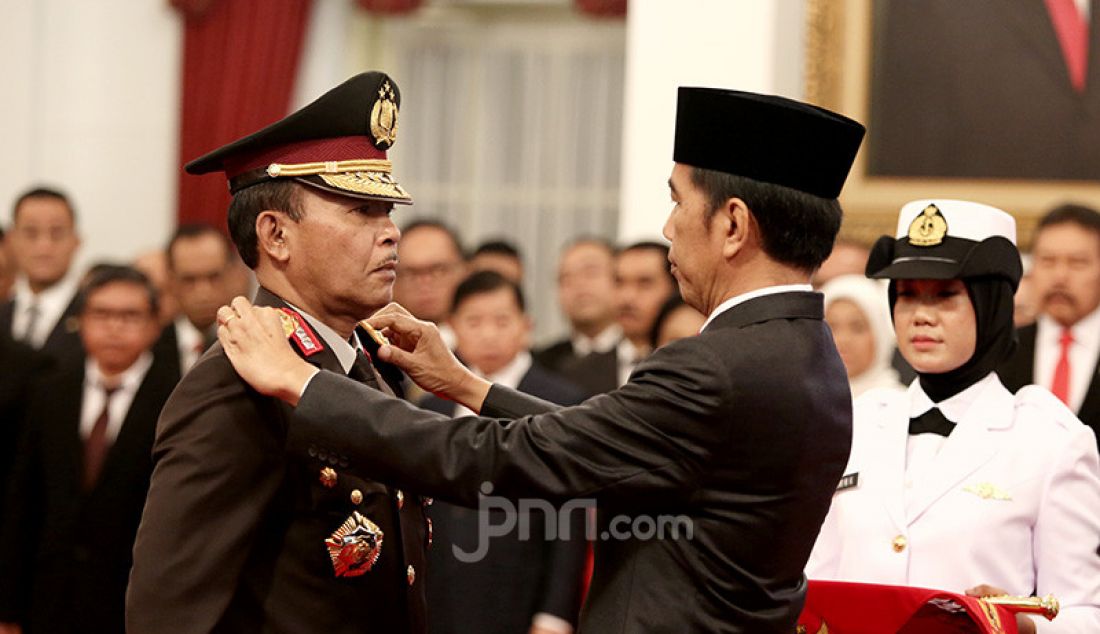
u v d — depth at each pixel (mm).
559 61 17062
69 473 9055
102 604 8836
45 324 12375
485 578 7848
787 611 4562
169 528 4402
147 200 16312
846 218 12086
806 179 4500
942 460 5473
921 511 5406
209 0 16031
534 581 7863
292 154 4660
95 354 9211
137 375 9289
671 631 4410
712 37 12336
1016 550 5297
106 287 9211
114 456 8906
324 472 4602
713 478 4395
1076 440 5379
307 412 4363
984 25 11961
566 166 17000
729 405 4332
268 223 4703
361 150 4707
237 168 4770
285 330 4605
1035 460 5355
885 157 12078
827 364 4570
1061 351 8453
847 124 4496
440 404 8492
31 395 9586
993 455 5414
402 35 17078
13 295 12977
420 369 5203
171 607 4367
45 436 9125
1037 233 8688
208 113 16062
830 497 4613
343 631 4637
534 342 16875
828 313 8531
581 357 10836
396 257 4789
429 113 17109
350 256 4660
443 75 17125
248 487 4484
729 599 4453
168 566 4383
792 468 4418
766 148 4469
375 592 4746
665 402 4355
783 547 4477
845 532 5516
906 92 12055
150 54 16312
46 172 16328
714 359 4371
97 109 16312
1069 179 11859
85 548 8898
